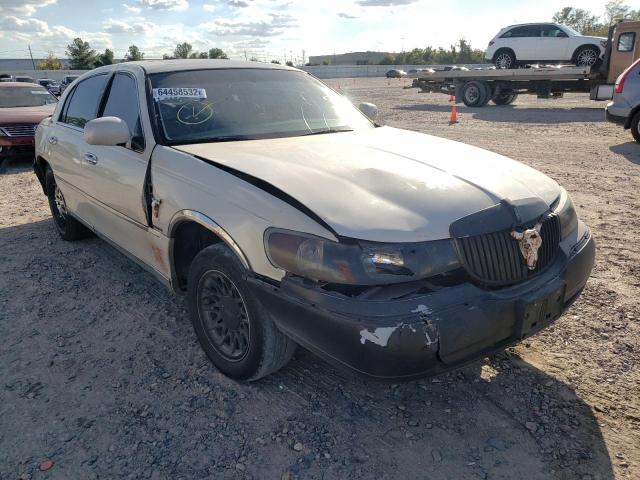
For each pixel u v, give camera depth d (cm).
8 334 350
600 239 490
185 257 320
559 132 1202
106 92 407
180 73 368
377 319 209
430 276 219
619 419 255
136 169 329
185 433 253
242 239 249
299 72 428
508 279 236
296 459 236
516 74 1803
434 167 274
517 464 230
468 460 233
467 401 273
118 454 241
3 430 256
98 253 499
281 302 234
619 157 880
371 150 304
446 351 215
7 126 961
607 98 1555
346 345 215
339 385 288
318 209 228
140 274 446
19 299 402
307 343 232
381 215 226
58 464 235
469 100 1938
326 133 358
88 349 329
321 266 218
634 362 299
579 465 229
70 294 409
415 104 2114
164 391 285
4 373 304
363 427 255
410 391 282
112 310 381
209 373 301
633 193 648
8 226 593
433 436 248
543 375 291
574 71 1703
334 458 236
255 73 398
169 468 232
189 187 283
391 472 228
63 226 527
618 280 402
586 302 369
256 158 284
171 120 332
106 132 312
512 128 1288
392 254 214
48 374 303
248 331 270
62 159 457
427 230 222
